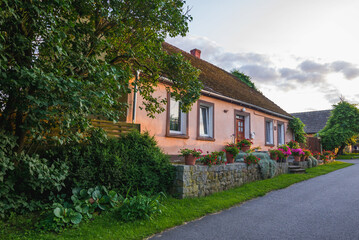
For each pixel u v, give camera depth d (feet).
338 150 91.30
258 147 41.83
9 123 12.95
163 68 19.33
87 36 14.90
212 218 15.33
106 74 11.91
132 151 18.61
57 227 11.78
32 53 12.34
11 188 12.41
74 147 15.29
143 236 11.86
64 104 10.66
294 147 45.96
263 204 19.12
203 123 35.29
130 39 17.26
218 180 22.98
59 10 12.52
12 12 9.33
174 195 19.36
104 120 19.29
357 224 14.16
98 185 15.84
